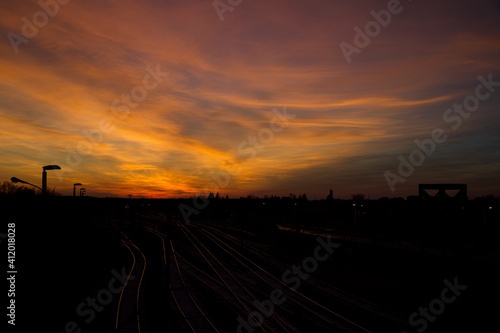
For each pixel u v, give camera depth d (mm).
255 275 36688
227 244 60656
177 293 29281
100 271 37750
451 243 26422
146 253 54000
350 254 41375
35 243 34438
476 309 22797
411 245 36594
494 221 42469
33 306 23469
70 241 43531
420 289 25656
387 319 21438
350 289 29766
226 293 29031
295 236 54906
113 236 60438
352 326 20125
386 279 32938
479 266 26922
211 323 21281
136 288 30891
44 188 24391
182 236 73000
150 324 21359
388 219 53250
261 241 63500
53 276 30781
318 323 20859
